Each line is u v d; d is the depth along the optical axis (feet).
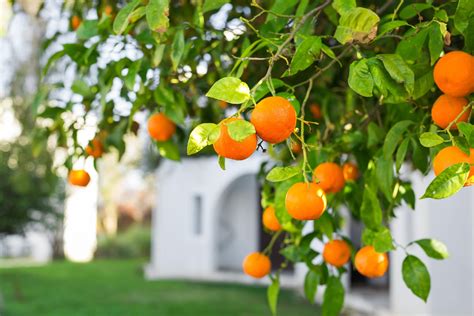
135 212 64.49
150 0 5.14
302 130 4.80
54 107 7.14
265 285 29.76
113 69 6.34
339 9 4.93
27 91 17.33
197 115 7.46
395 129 5.63
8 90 17.42
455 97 5.01
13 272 37.96
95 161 7.24
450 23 5.49
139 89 6.22
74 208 55.67
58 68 12.52
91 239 56.24
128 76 5.94
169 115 6.30
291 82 6.43
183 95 6.81
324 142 6.57
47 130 7.67
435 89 5.79
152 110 7.09
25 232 28.89
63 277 34.86
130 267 41.39
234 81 4.48
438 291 17.15
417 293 5.52
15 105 17.37
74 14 7.66
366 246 5.66
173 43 5.71
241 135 4.25
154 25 5.15
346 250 5.95
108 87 6.35
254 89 4.58
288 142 4.91
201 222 33.99
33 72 17.20
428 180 16.55
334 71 6.87
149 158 33.78
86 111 7.07
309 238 6.23
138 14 5.41
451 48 5.51
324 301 6.12
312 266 6.16
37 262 47.09
